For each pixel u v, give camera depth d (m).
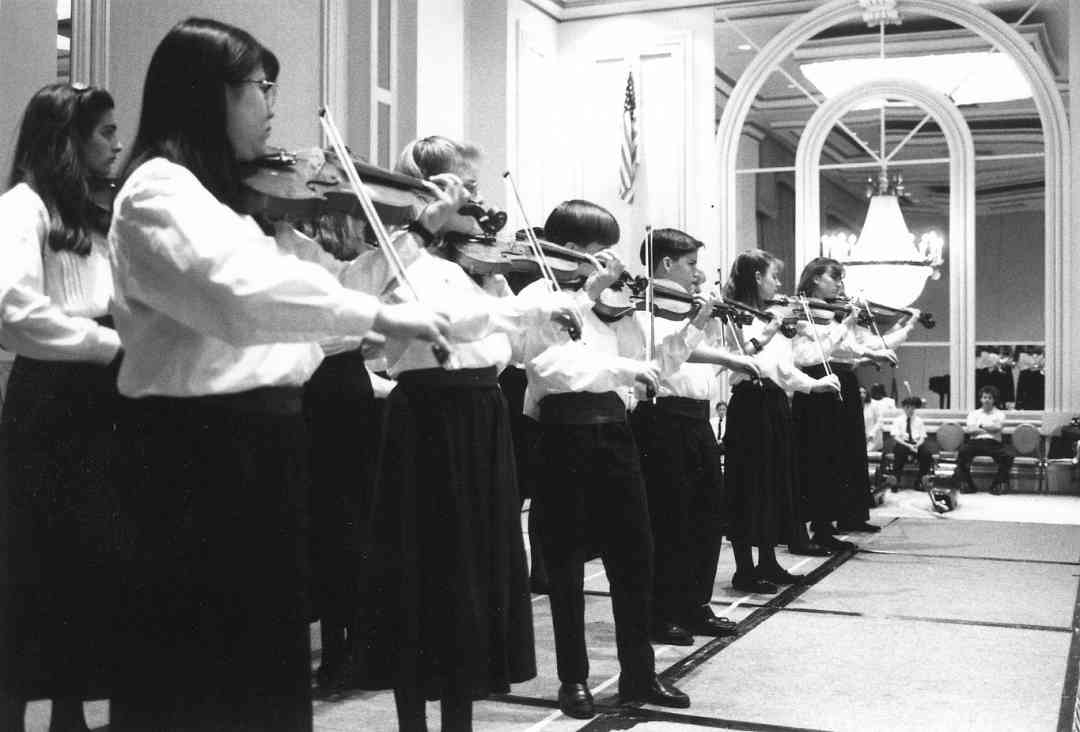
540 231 4.14
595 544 3.74
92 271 3.16
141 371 2.00
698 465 4.66
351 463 3.95
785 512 6.06
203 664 1.96
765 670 4.28
